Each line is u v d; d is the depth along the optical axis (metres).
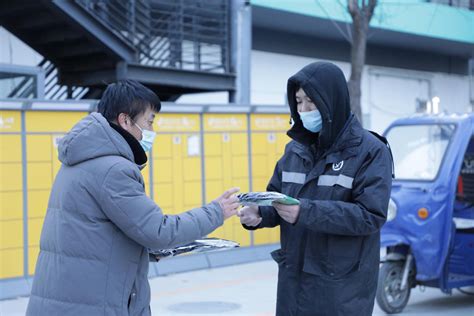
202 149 9.26
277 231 10.12
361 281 3.00
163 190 8.85
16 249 7.57
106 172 2.71
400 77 20.06
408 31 16.94
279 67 16.45
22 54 11.45
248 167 9.76
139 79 10.55
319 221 2.85
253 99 15.85
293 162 3.22
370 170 2.94
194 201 9.16
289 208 2.86
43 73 9.38
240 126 9.68
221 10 12.09
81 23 9.77
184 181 9.06
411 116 7.36
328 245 2.99
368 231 2.90
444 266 6.61
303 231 3.09
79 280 2.69
